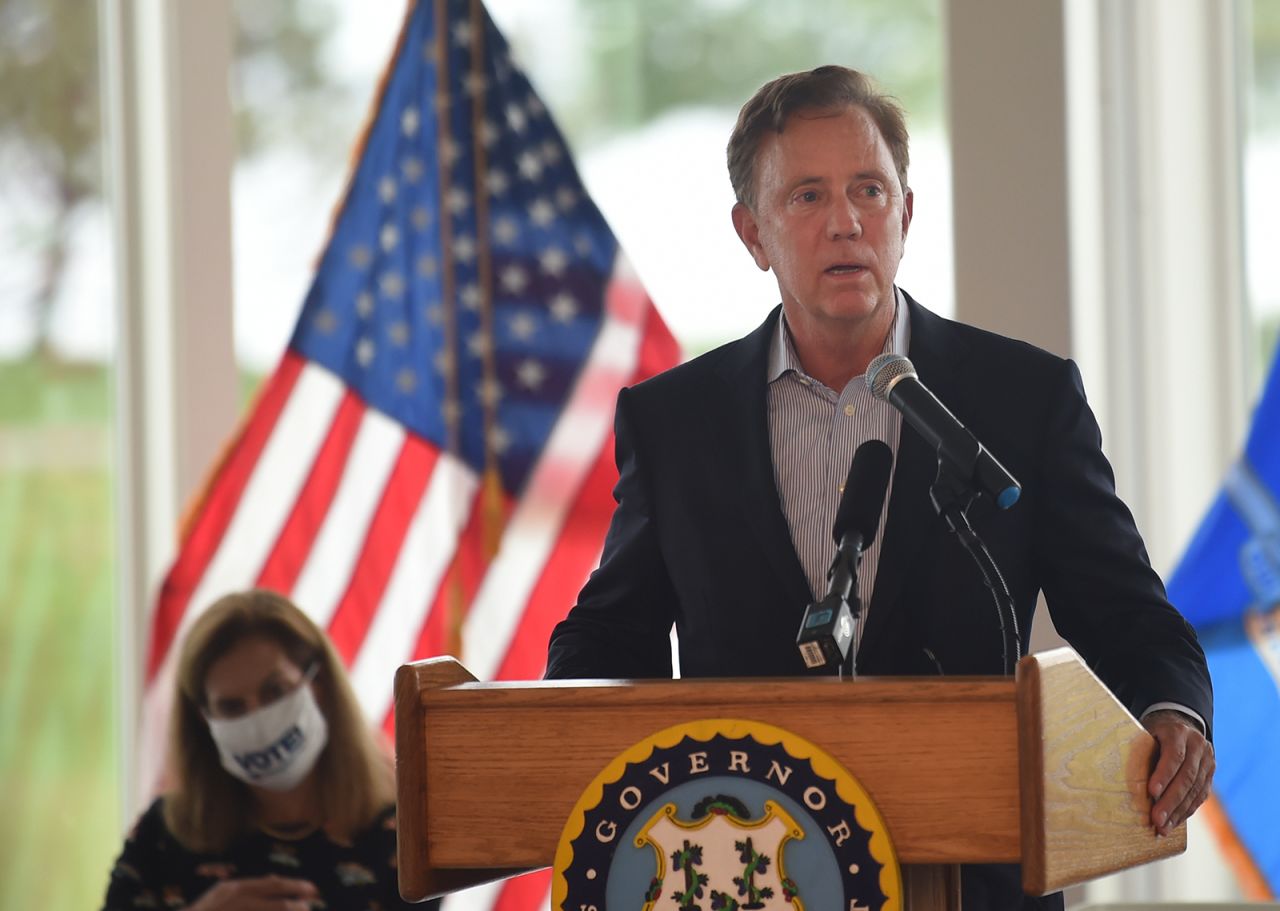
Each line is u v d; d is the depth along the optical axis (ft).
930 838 13.37
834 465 20.15
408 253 40.14
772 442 20.56
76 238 44.27
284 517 38.73
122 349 43.91
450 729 14.61
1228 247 43.16
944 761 13.38
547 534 39.19
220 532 38.52
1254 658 37.11
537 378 39.78
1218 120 43.24
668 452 20.59
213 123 43.86
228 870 30.01
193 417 43.29
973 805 13.30
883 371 16.78
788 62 44.14
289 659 29.89
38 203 44.21
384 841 30.14
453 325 39.81
